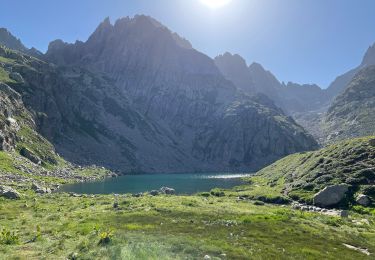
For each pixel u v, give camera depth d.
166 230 40.84
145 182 171.12
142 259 25.22
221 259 27.77
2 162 129.12
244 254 30.11
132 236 34.56
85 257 25.44
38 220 46.12
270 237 39.69
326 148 114.12
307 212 66.69
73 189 122.75
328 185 83.94
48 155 187.25
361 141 99.69
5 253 26.67
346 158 93.88
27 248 28.78
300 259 30.61
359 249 38.25
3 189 74.56
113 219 48.88
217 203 75.25
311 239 40.25
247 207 70.44
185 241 33.09
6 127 161.50
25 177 120.31
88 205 67.25
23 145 170.88
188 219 50.34
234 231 41.84
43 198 79.06
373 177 80.12
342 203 75.06
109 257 25.48
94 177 192.00
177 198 81.62
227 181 175.88
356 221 57.72
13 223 42.84
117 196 85.38
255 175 180.12
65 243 30.67
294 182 97.56
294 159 147.25
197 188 135.88
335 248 36.75
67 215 52.28
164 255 26.77
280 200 85.12
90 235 33.97
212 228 43.28
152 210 59.03
